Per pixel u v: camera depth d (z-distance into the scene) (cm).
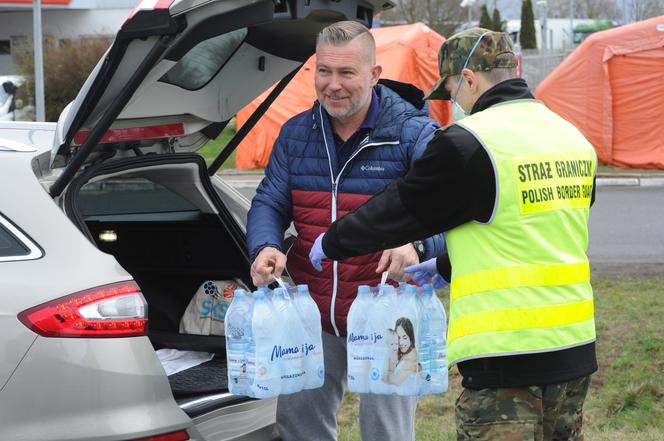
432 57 1688
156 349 452
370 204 321
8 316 330
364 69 376
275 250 383
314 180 395
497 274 303
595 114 1791
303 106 1778
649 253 1054
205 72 420
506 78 324
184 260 479
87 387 329
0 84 2191
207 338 455
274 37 422
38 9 1689
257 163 1827
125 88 349
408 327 333
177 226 476
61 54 2161
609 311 750
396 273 363
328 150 391
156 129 420
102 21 3366
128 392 334
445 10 3766
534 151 307
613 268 958
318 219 395
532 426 304
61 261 341
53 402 328
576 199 317
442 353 345
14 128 425
